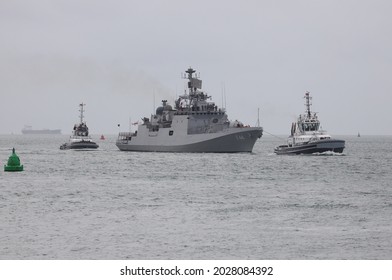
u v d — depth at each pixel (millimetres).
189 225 186875
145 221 194000
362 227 183500
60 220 196125
